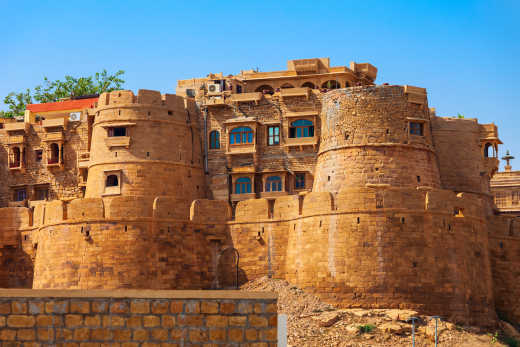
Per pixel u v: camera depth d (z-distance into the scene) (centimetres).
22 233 6388
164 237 5700
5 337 1983
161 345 1997
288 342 4828
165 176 6331
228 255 5844
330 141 6141
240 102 6638
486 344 5072
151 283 5600
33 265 6294
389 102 6047
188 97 6706
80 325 1995
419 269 5247
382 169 5922
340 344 4819
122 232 5650
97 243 5656
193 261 5766
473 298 5447
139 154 6319
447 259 5350
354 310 5175
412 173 5969
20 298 1997
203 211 5875
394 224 5288
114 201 5691
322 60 7650
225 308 2012
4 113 9088
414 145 6016
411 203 5341
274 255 5747
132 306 2008
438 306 5238
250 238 5822
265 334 2005
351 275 5259
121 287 5566
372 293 5203
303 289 5462
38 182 7088
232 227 5884
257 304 2014
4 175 7219
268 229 5797
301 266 5519
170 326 2003
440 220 5384
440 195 5416
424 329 5012
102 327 1998
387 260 5234
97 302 2006
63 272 5712
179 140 6462
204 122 6669
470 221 5581
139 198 5709
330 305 5278
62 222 5797
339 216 5381
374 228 5288
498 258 5972
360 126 6019
